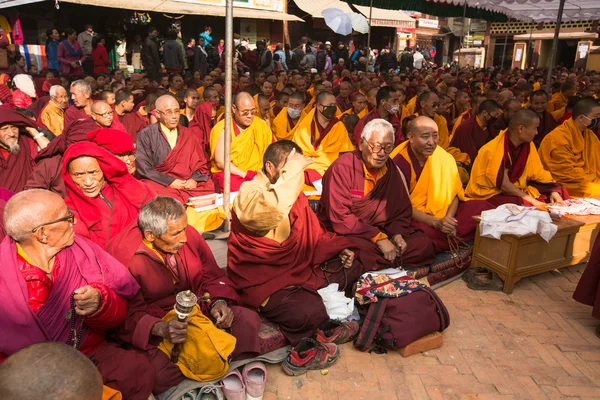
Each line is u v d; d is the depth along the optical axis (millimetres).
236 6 19672
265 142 6234
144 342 2912
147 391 2771
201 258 3461
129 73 17359
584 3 14773
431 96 8047
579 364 3613
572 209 5020
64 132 4871
